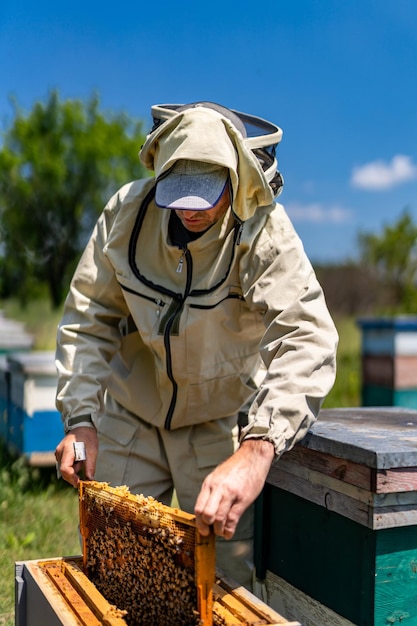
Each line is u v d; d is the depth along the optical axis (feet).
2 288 50.65
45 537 10.39
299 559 5.90
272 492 6.32
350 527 5.19
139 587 4.67
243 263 5.71
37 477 13.84
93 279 6.40
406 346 18.44
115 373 6.71
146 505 4.53
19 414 13.85
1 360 16.26
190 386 6.17
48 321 44.62
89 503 5.27
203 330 5.83
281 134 5.66
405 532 4.97
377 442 5.07
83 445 5.66
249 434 4.81
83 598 4.56
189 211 5.24
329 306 61.62
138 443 6.81
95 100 51.21
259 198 5.38
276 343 5.37
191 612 4.26
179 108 5.63
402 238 62.64
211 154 5.03
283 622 4.06
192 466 6.70
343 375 27.07
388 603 4.93
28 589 5.19
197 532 4.11
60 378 6.14
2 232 49.93
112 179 50.21
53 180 49.01
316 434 5.43
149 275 6.03
